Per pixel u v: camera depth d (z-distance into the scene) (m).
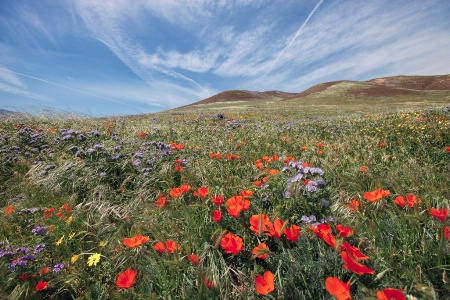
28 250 2.47
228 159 4.94
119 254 2.41
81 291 2.26
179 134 8.96
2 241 2.98
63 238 2.90
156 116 22.05
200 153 6.14
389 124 9.20
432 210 1.95
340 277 1.79
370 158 4.54
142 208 3.47
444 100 49.59
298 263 1.89
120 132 8.95
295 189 2.59
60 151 6.18
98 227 3.04
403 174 3.68
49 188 4.58
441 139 5.61
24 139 6.81
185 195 3.43
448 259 1.82
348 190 3.29
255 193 3.00
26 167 5.61
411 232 2.12
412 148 5.35
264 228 2.06
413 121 9.19
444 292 1.61
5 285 2.21
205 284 1.86
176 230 2.45
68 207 3.50
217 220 2.39
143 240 2.20
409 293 1.61
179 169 4.27
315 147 5.98
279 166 4.53
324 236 1.78
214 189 3.50
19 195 4.31
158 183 4.27
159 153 5.22
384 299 1.28
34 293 2.17
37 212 3.72
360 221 2.46
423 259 1.81
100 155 4.95
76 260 2.49
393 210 2.45
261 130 10.30
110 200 3.91
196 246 2.28
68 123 11.09
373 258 1.90
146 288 1.98
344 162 4.42
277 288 1.80
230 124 12.51
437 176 3.54
